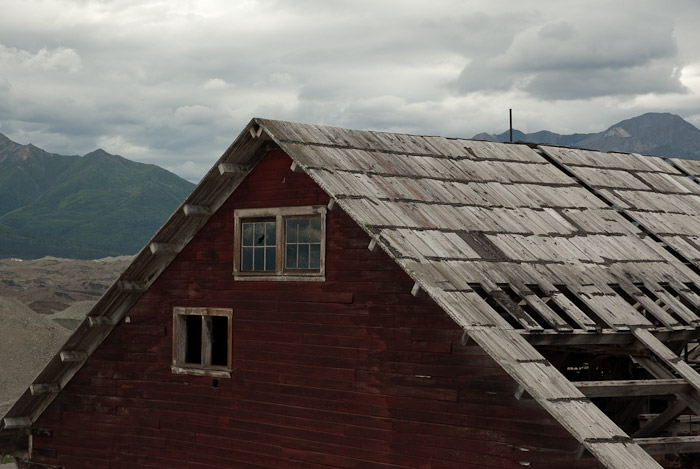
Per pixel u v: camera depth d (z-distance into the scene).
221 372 17.19
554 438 12.83
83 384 19.17
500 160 19.53
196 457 17.50
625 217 19.20
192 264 17.88
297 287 16.22
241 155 16.78
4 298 49.03
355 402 15.24
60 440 19.41
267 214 16.73
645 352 14.98
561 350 16.25
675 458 16.38
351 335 15.38
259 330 16.73
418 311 14.51
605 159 21.89
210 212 17.56
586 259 16.33
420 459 14.34
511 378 13.35
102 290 94.00
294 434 16.06
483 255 15.08
